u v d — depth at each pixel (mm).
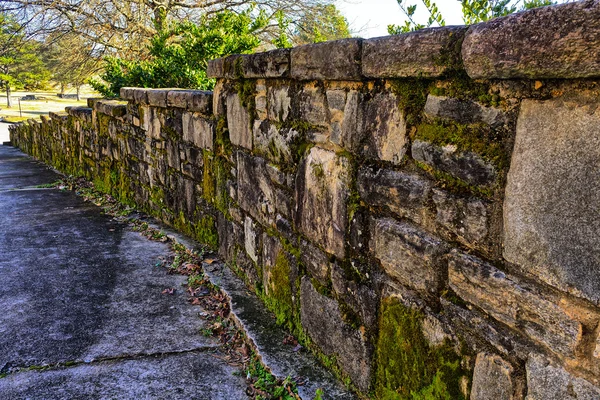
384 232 1773
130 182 5812
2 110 40969
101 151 6836
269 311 2822
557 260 1138
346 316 2074
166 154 4637
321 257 2232
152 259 3934
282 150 2535
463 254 1438
